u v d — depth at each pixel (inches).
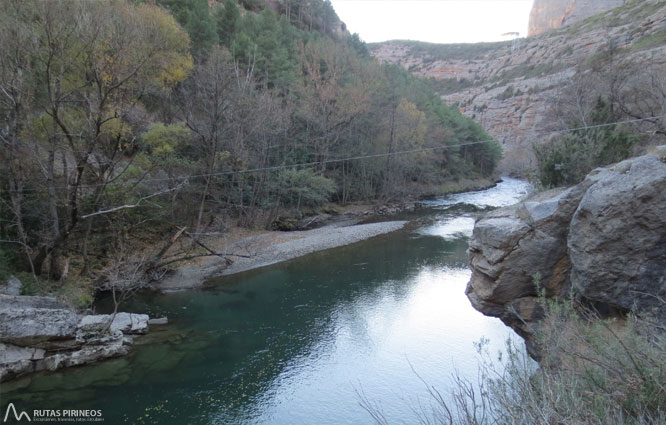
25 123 565.3
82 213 678.5
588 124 746.8
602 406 136.3
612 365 158.9
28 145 565.6
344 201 1598.2
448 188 2114.9
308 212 1397.6
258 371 464.4
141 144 820.6
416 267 855.7
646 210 226.5
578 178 547.5
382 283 763.4
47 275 626.5
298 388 433.1
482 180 2459.4
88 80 589.0
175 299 693.3
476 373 442.3
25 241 600.1
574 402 134.3
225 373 458.9
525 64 3865.7
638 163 239.3
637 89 899.4
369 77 1800.0
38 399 394.6
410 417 373.4
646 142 646.5
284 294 716.7
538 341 233.3
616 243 236.1
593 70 1047.6
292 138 1296.8
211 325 587.2
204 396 414.6
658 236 224.5
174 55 789.9
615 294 238.8
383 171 1723.7
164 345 521.0
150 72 708.0
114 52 584.4
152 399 406.9
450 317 605.3
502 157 2689.5
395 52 6909.5
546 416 127.6
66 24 544.1
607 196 240.2
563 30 3843.5
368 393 420.5
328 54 1807.3
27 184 636.1
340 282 776.9
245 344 529.7
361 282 772.0
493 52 5620.1
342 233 1171.9
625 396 134.7
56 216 601.6
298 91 1422.2
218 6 1636.3
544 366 204.5
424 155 1818.4
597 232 242.8
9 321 426.3
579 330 210.1
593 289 246.8
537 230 303.0
